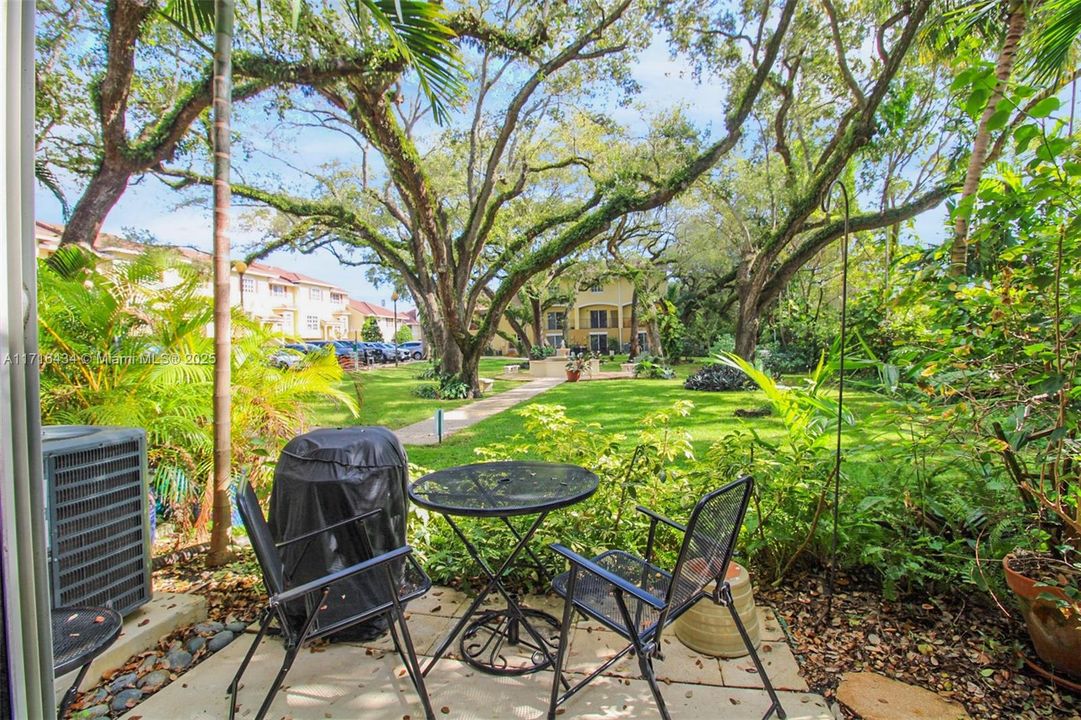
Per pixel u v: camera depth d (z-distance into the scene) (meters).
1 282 0.72
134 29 6.62
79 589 2.08
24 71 0.74
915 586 2.55
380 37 6.69
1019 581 1.99
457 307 13.38
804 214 11.47
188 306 3.89
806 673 2.02
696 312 24.61
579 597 1.87
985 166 3.63
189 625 2.37
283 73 7.22
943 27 5.01
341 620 1.77
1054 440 1.91
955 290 2.33
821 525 2.66
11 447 0.73
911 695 1.88
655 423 3.29
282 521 2.23
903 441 2.55
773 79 11.42
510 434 7.64
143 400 3.56
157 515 3.61
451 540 2.92
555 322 37.84
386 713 1.83
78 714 1.81
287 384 4.15
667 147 11.84
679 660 2.11
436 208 11.92
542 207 16.98
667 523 2.11
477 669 2.07
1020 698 1.87
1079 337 1.97
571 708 1.84
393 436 2.43
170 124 7.64
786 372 16.52
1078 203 1.94
